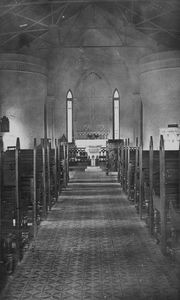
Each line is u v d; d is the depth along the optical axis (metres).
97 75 39.75
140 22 28.55
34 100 34.25
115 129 40.00
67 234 11.77
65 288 7.61
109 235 11.61
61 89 39.69
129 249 10.15
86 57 38.53
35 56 34.22
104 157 36.47
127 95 39.72
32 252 9.96
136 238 11.23
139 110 37.12
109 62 38.94
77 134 40.06
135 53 35.06
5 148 32.62
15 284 7.84
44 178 14.01
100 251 10.01
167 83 32.81
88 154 37.94
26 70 33.38
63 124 39.88
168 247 9.65
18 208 9.31
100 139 39.03
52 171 17.53
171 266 8.75
